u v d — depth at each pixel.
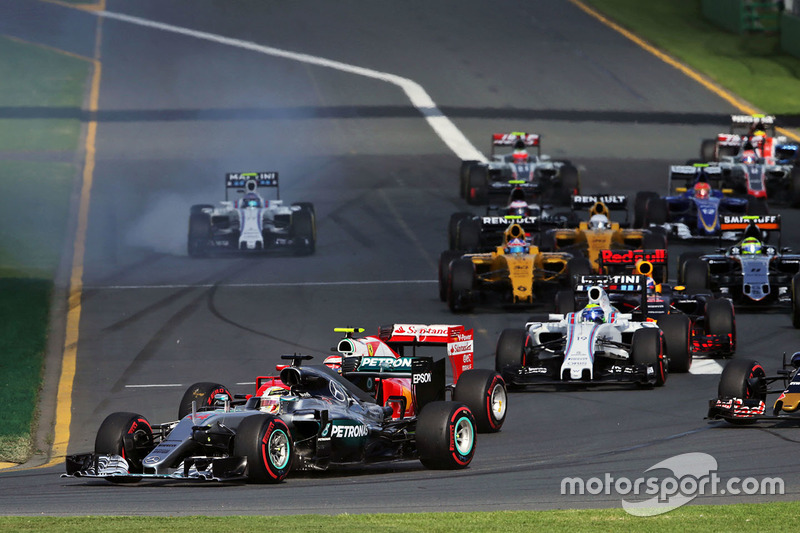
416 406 58.16
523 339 73.69
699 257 99.06
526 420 64.81
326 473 51.75
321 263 123.06
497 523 37.88
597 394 71.62
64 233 138.88
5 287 110.75
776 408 57.88
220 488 47.19
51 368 83.94
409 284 112.94
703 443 55.94
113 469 47.53
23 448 63.38
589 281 79.38
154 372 81.94
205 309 102.75
